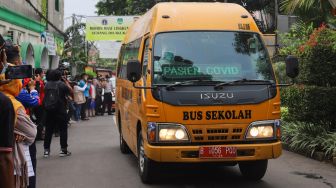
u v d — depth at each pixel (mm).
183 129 6535
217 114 6578
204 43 7109
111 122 18484
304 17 13219
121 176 8109
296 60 6957
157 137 6535
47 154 10164
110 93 23047
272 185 7355
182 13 7344
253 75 6953
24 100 5566
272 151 6688
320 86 10156
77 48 37844
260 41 7293
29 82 6590
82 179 7934
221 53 7066
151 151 6555
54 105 9922
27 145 4582
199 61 6953
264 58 7156
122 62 10508
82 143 12305
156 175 7336
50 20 28531
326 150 9344
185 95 6570
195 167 8695
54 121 10133
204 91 6613
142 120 6984
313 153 9656
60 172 8531
